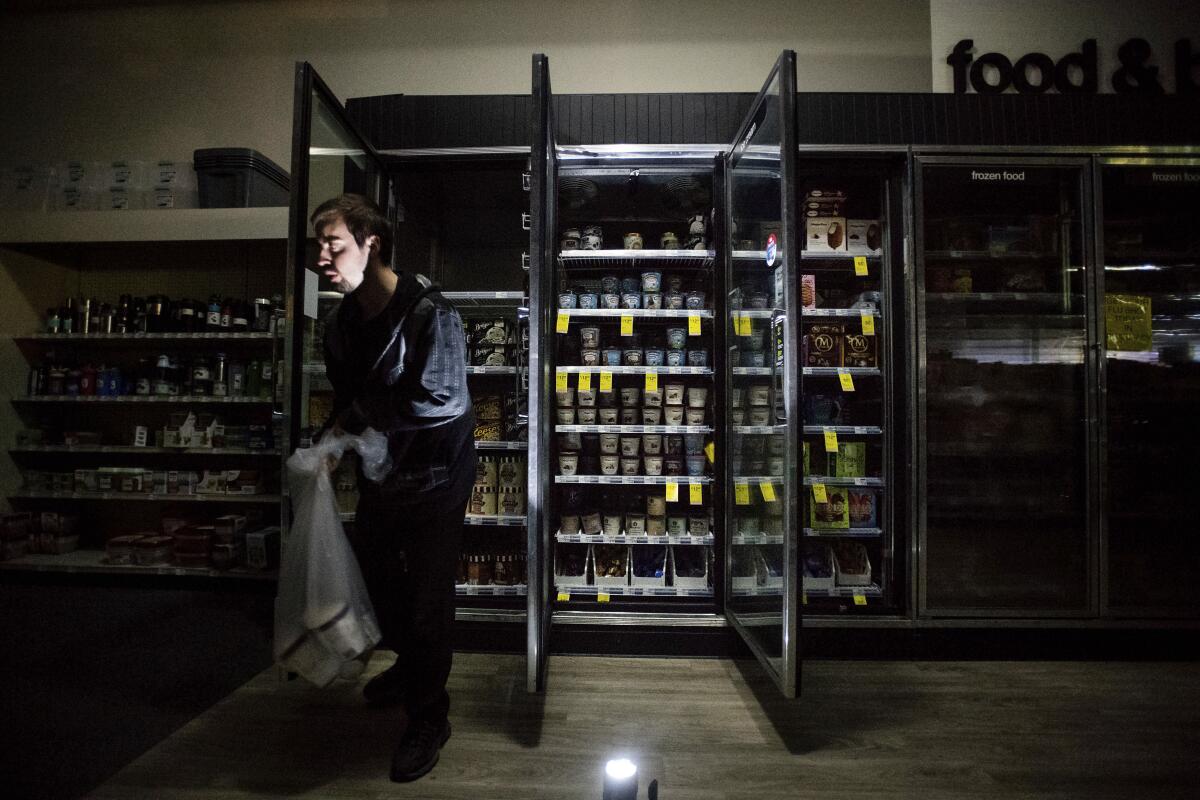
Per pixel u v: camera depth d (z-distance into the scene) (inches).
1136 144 102.0
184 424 139.6
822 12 140.6
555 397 105.7
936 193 111.2
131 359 150.0
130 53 152.3
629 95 103.4
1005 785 65.0
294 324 77.4
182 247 149.0
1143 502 104.0
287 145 149.3
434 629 66.2
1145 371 106.2
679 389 108.0
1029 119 101.9
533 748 71.9
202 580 130.2
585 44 142.9
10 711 78.3
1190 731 76.3
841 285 119.0
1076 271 104.8
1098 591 99.5
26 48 153.6
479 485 106.6
